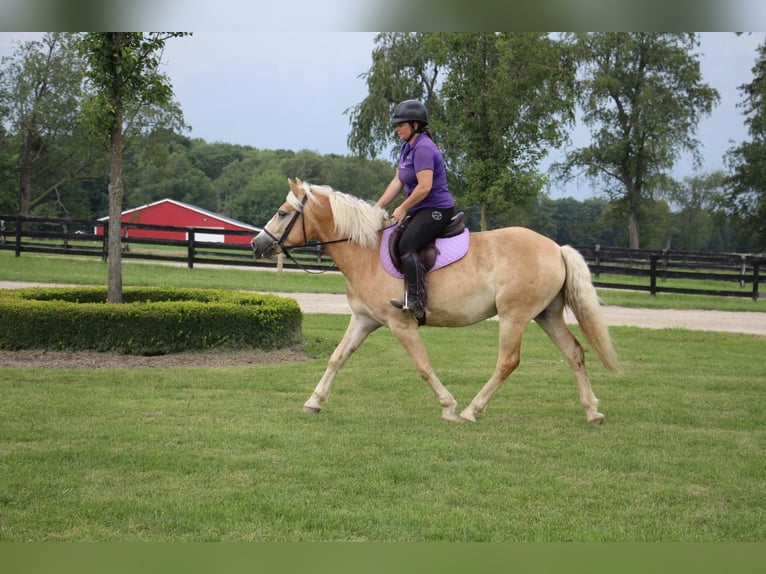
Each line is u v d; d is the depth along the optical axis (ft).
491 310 23.17
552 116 83.25
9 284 60.03
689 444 21.07
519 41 78.07
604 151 163.12
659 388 29.50
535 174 80.53
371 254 23.12
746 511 15.81
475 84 78.13
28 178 170.30
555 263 23.09
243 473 17.47
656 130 157.79
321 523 14.69
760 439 21.79
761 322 59.00
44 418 21.79
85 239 81.82
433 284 22.61
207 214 176.86
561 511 15.65
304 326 44.32
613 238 262.88
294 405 24.71
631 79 158.40
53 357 31.40
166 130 165.27
